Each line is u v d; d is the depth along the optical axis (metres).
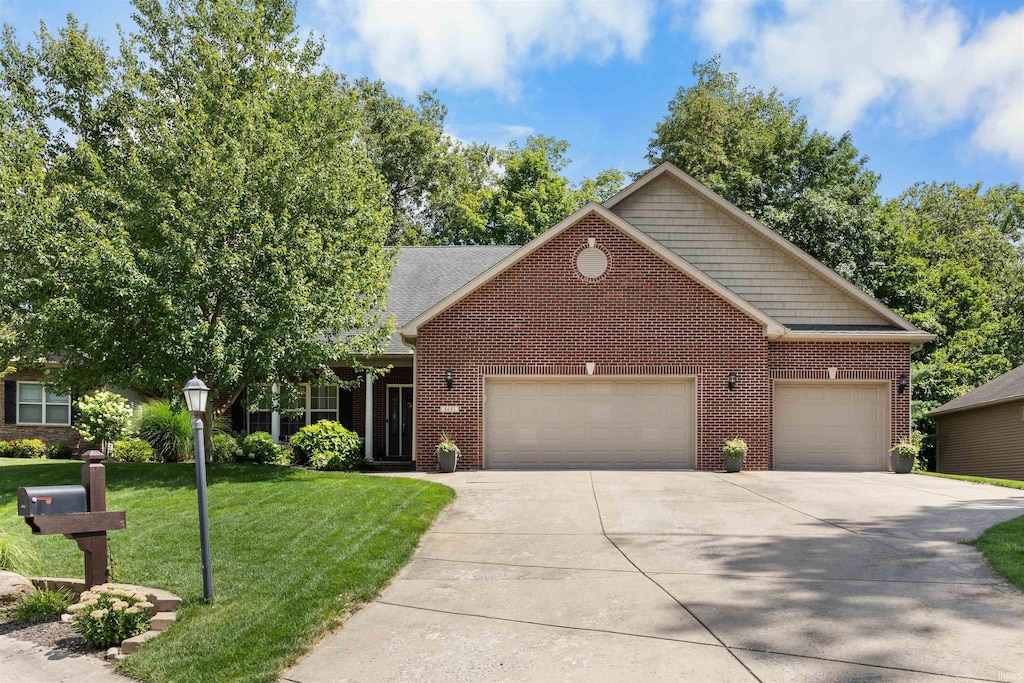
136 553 9.66
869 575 8.76
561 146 49.09
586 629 7.21
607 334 18.53
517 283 18.64
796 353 19.55
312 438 20.22
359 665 6.50
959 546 10.01
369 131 41.44
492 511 12.78
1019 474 22.58
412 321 18.58
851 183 30.77
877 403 19.72
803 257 20.77
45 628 7.84
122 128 21.50
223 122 18.25
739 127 40.47
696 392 18.56
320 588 8.26
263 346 15.29
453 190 44.38
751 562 9.43
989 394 24.19
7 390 22.55
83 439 21.62
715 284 18.50
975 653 6.40
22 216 15.30
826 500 13.72
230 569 8.97
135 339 15.55
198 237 15.66
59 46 21.62
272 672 6.33
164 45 21.92
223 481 14.81
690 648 6.66
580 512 12.65
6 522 11.53
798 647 6.61
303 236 16.42
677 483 15.80
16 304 16.06
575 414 18.80
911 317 29.42
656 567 9.30
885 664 6.21
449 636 7.13
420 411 18.55
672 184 21.41
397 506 12.41
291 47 22.41
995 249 44.09
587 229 18.67
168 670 6.43
